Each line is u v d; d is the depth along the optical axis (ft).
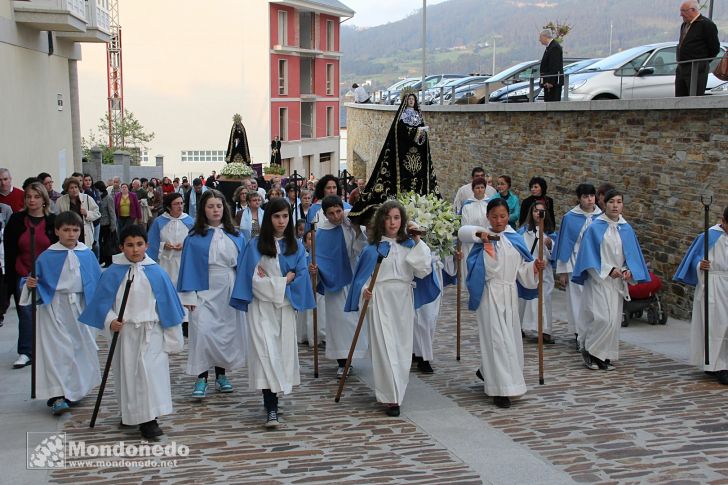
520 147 52.60
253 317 22.27
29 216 27.94
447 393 25.59
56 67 62.44
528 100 52.80
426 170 30.01
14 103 50.03
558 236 32.58
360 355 27.61
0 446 20.44
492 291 24.03
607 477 18.34
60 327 22.98
